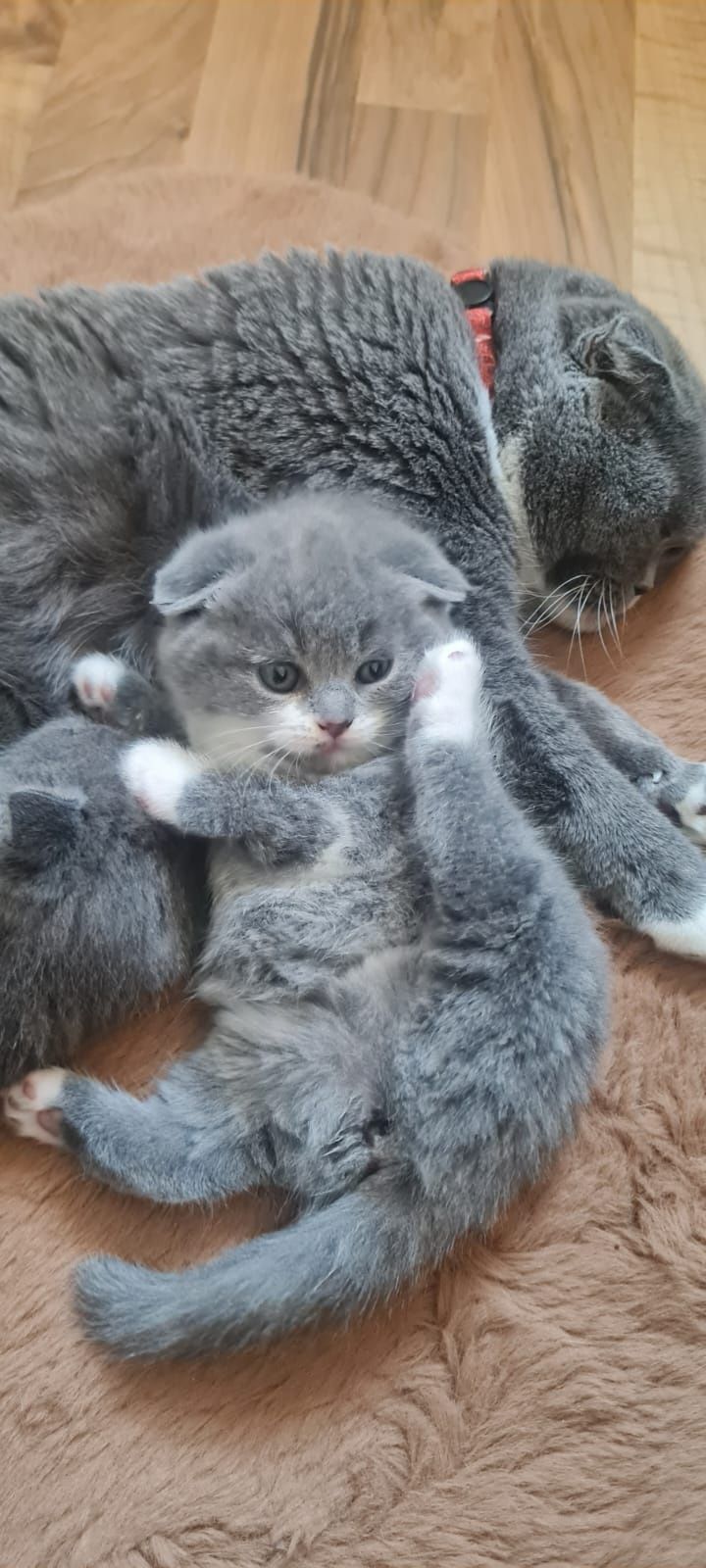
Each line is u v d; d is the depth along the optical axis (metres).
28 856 0.31
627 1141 0.35
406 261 0.39
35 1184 0.34
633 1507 0.32
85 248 0.45
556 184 0.49
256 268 0.38
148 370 0.36
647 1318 0.34
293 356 0.36
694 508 0.39
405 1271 0.31
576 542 0.39
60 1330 0.32
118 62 0.49
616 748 0.39
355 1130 0.32
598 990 0.33
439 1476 0.32
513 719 0.36
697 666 0.41
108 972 0.33
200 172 0.46
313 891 0.33
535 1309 0.34
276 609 0.32
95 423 0.35
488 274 0.40
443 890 0.32
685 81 0.51
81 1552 0.31
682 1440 0.33
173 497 0.36
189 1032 0.36
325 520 0.34
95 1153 0.32
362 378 0.36
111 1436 0.32
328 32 0.51
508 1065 0.31
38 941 0.31
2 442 0.34
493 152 0.49
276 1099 0.32
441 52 0.51
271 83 0.50
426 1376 0.33
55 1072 0.33
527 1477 0.32
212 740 0.34
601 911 0.37
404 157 0.49
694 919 0.36
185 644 0.34
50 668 0.36
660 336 0.40
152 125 0.49
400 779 0.34
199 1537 0.31
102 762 0.33
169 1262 0.34
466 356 0.38
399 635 0.33
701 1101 0.36
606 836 0.36
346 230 0.46
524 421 0.38
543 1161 0.33
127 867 0.32
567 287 0.41
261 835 0.33
